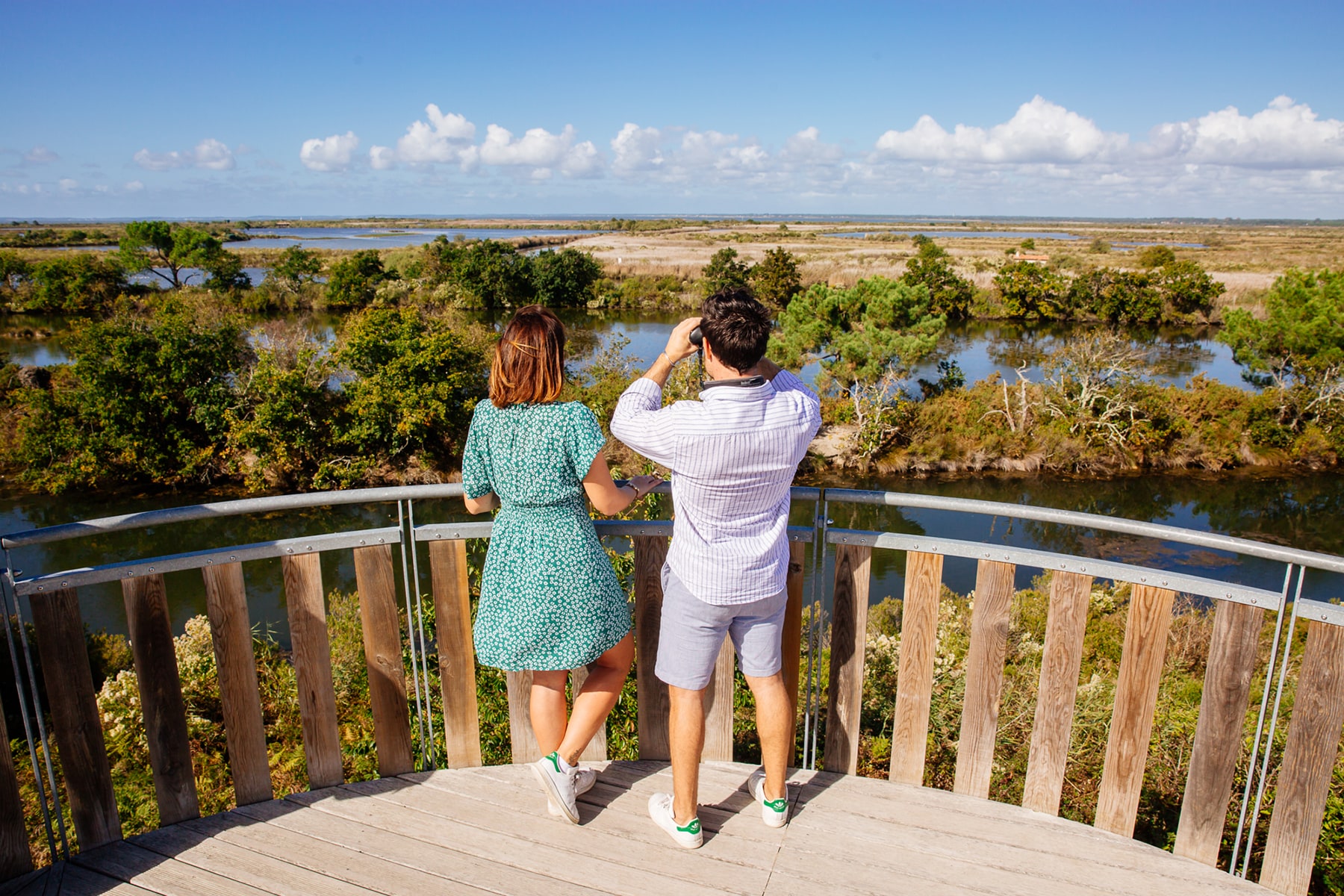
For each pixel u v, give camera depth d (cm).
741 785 248
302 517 2211
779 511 207
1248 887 206
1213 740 207
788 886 205
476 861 214
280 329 2792
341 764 248
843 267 7144
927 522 2055
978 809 236
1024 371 3372
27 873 212
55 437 2372
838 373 2653
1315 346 2497
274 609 1474
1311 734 194
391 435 2467
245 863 213
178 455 2434
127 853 218
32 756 211
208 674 817
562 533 209
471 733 256
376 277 6266
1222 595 200
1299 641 688
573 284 6188
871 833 225
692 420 189
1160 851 219
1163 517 2112
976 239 13062
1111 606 979
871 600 1521
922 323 2611
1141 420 2484
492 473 213
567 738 229
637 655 257
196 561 219
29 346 4269
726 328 185
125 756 708
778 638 217
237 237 14912
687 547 204
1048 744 231
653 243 11669
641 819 231
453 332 2673
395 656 245
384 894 202
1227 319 2725
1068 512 214
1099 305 5112
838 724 251
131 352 2405
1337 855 497
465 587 245
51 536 201
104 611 1484
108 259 6494
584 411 204
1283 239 13875
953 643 806
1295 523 2062
